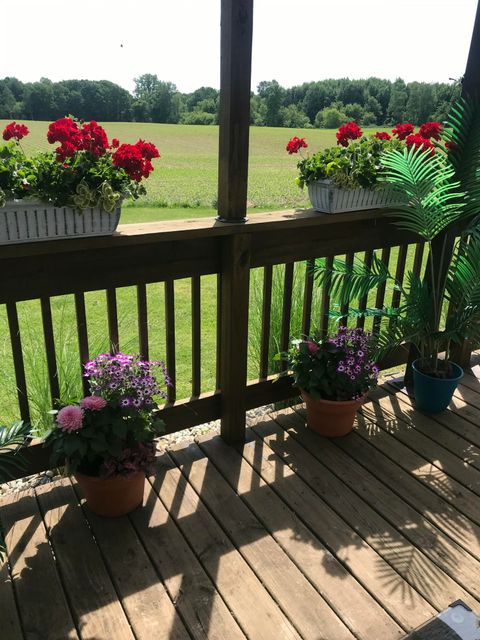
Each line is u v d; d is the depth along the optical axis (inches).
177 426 95.7
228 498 84.4
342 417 97.3
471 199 100.1
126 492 77.7
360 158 92.1
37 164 66.8
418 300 102.3
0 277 71.6
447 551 75.4
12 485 92.7
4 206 64.3
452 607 65.9
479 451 97.7
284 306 102.9
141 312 85.2
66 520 79.2
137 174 70.6
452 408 111.6
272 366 113.3
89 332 143.4
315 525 79.4
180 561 72.6
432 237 101.5
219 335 93.8
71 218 69.2
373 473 91.1
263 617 64.8
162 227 79.3
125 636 62.4
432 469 92.6
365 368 97.2
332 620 64.5
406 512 82.6
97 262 77.8
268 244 92.0
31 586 68.6
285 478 89.3
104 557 73.1
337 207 93.2
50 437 74.9
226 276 88.0
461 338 116.3
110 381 76.4
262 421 105.4
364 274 99.3
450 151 99.8
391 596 68.0
